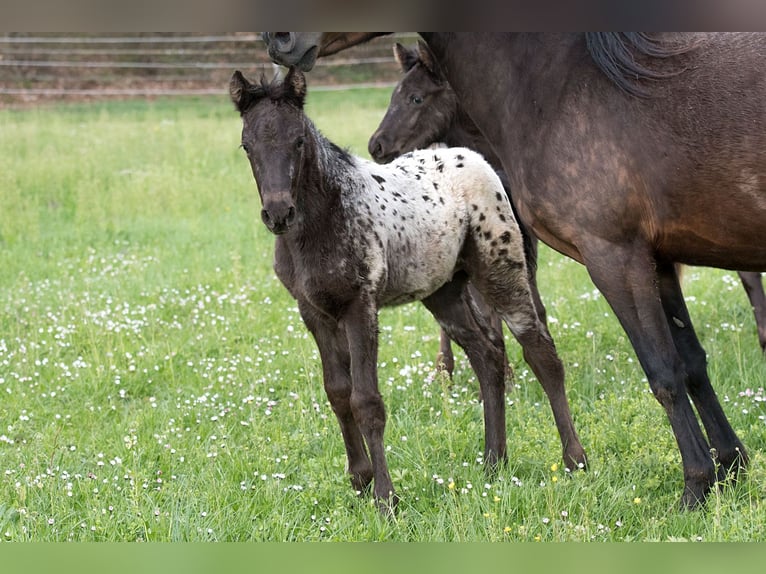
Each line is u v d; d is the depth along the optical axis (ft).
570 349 56.75
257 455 42.78
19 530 35.99
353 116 136.05
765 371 50.06
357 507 38.22
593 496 36.27
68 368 55.83
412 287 42.11
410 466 41.88
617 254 35.50
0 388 53.42
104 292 71.77
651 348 35.63
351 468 41.01
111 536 35.17
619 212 35.09
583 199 35.47
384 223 40.34
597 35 35.04
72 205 105.60
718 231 34.37
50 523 35.91
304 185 38.01
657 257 36.58
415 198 42.34
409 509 37.55
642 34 34.83
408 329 59.93
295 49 39.70
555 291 68.18
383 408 38.86
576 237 36.11
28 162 118.11
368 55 199.62
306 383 52.75
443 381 49.60
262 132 37.01
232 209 102.68
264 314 65.57
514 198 38.86
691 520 34.40
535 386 51.70
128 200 103.86
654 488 38.22
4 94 177.17
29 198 105.50
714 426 38.52
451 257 42.98
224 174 116.16
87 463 43.06
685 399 36.17
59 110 164.45
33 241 91.61
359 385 38.73
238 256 79.00
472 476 39.86
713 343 54.85
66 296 71.05
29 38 196.65
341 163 40.19
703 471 35.91
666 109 33.99
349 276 38.60
